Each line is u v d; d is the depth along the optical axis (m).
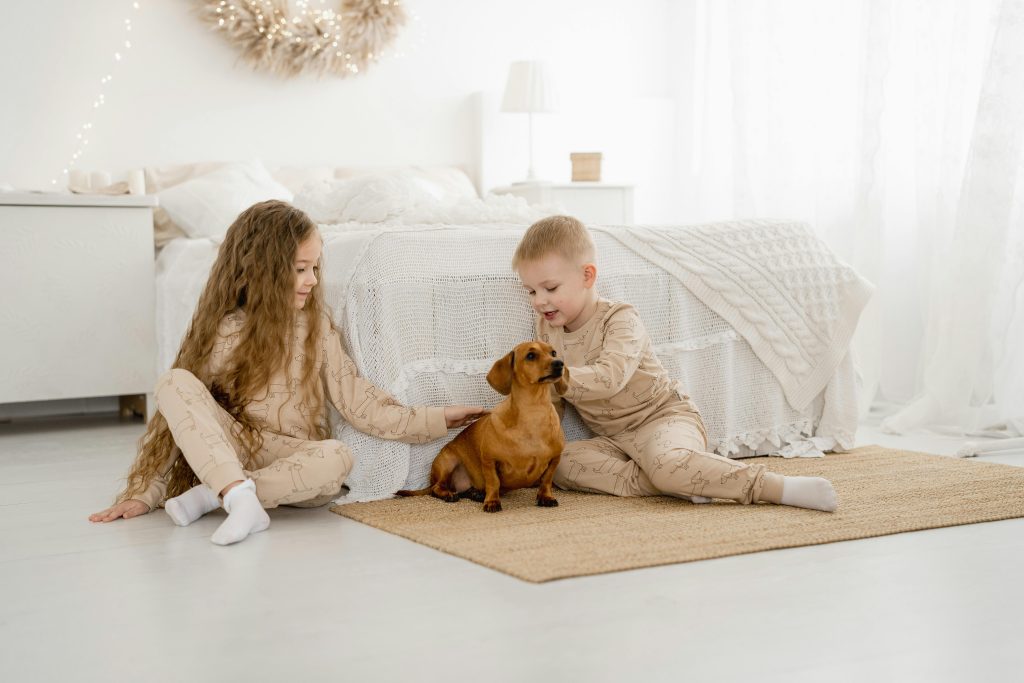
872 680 1.00
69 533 1.65
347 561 1.44
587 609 1.21
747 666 1.03
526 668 1.03
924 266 3.04
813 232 2.42
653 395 1.90
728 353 2.24
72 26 3.58
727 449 2.21
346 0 4.03
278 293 1.77
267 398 1.80
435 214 2.35
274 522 1.70
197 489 1.71
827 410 2.34
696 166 4.62
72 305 2.99
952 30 2.94
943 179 2.94
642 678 1.00
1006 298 2.71
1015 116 2.67
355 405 1.83
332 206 2.64
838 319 2.36
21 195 2.90
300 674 1.03
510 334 1.99
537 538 1.51
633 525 1.59
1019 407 2.68
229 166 3.64
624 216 4.20
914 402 2.79
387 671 1.03
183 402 1.68
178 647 1.11
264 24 3.87
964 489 1.85
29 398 2.95
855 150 3.34
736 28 3.92
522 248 1.85
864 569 1.37
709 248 2.26
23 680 1.03
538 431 1.70
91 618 1.21
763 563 1.40
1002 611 1.20
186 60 3.79
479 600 1.25
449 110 4.32
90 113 3.63
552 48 4.52
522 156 4.39
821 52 3.55
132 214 3.06
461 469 1.86
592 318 1.89
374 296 1.88
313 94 4.04
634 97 4.69
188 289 2.88
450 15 4.29
